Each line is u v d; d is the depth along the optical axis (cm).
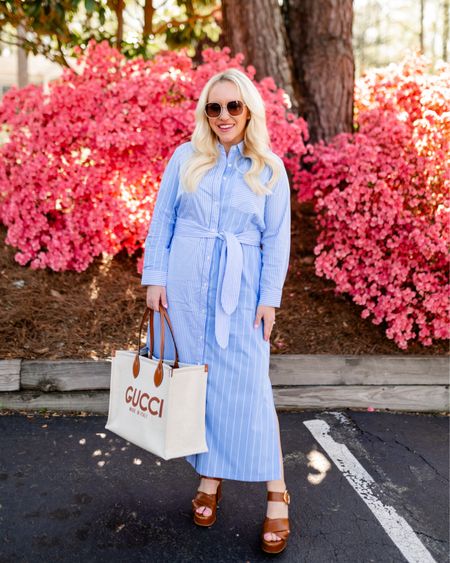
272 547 218
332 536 233
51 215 414
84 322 359
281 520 221
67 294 384
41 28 417
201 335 215
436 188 359
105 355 336
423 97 368
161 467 274
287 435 312
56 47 477
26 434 295
